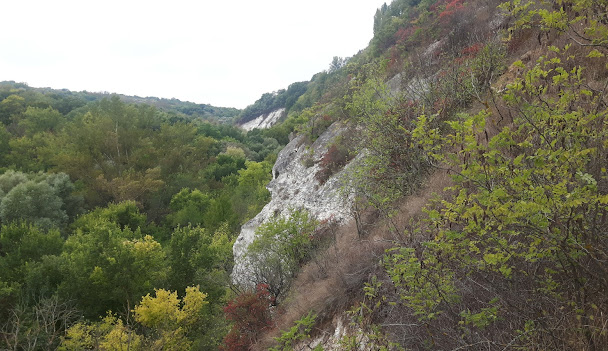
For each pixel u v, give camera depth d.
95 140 47.03
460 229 3.77
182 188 45.88
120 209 36.41
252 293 11.48
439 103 8.33
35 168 48.50
